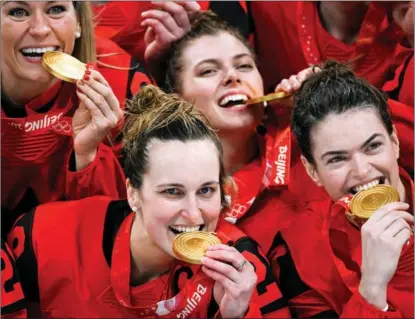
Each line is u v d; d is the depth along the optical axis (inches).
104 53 362.0
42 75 327.6
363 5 373.7
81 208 319.9
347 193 305.9
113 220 316.5
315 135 305.9
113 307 305.9
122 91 353.1
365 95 303.6
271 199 345.7
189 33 356.5
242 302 284.7
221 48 346.9
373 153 300.5
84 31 339.6
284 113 353.4
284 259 335.0
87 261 310.3
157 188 285.6
